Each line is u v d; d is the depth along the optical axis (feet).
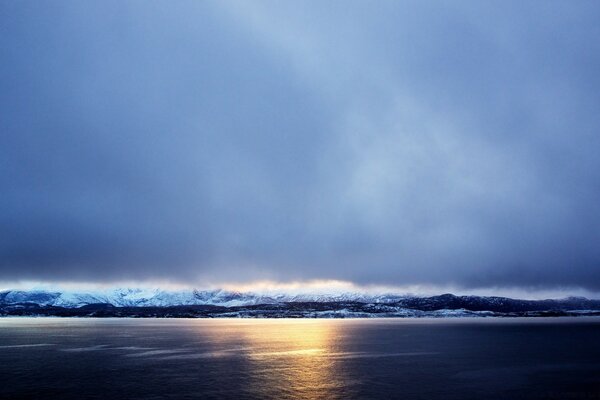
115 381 321.93
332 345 602.03
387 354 495.82
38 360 441.27
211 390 291.38
